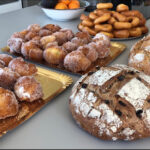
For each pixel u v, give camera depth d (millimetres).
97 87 418
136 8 1151
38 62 654
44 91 511
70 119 441
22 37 729
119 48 743
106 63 644
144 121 381
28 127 420
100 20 801
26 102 474
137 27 837
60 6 963
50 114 455
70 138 396
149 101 392
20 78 482
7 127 406
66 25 978
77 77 587
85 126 402
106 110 385
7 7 1582
